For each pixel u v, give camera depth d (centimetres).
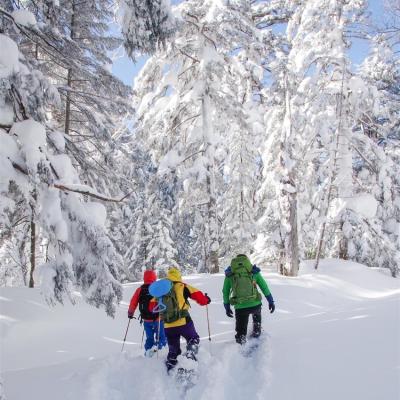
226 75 1780
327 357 505
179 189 1689
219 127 1934
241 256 684
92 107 1532
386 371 424
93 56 1513
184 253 3091
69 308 1134
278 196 1716
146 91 1833
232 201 2142
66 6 1441
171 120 1770
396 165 2008
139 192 2436
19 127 708
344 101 1812
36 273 735
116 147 1530
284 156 1636
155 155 1848
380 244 1823
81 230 777
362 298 1436
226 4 1584
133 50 777
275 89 1623
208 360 546
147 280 726
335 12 1797
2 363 873
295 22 1969
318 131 1805
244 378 495
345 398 382
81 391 482
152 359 602
